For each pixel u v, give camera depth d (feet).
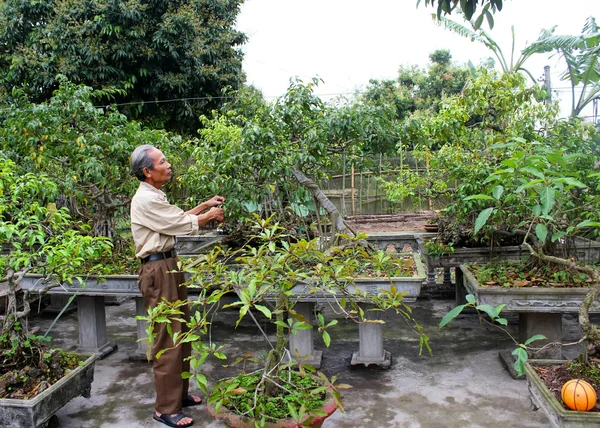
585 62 16.84
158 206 8.35
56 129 12.49
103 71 26.61
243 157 10.84
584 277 10.03
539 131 13.03
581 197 10.45
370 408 9.07
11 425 7.40
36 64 26.02
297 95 11.17
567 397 6.13
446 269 16.97
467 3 8.63
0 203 8.14
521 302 9.62
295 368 7.50
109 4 25.55
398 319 14.78
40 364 8.24
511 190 9.96
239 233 13.42
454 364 11.16
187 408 9.26
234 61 30.86
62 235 8.48
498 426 8.29
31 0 26.35
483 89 12.31
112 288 11.46
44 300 16.63
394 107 11.57
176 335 5.81
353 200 27.40
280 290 6.09
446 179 15.31
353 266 6.44
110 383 10.55
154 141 13.76
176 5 28.66
